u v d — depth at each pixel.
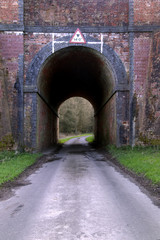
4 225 3.66
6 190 5.78
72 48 13.27
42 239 3.14
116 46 13.09
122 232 3.34
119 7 13.21
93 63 15.20
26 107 12.53
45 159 11.77
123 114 12.84
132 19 12.96
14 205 4.63
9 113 12.29
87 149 18.47
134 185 6.17
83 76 19.59
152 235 3.25
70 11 13.16
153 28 12.89
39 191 5.66
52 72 15.80
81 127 60.22
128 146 12.40
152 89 12.44
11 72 12.52
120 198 5.02
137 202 4.73
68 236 3.22
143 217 3.92
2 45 12.60
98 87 20.12
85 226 3.55
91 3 13.22
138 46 12.90
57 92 22.39
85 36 13.06
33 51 12.84
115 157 11.18
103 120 19.89
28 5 13.00
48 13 13.07
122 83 12.93
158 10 13.03
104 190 5.71
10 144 12.01
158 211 4.20
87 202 4.77
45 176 7.54
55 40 12.95
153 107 12.36
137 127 12.59
